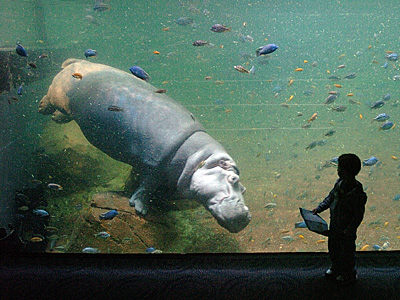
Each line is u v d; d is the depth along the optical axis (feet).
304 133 47.47
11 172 26.27
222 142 42.24
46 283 11.09
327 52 119.34
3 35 48.16
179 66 98.99
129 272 11.55
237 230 17.37
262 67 96.68
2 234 13.79
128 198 21.31
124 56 98.07
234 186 18.34
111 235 18.98
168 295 10.50
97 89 23.71
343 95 74.59
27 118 31.78
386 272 11.07
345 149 39.17
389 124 22.39
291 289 10.46
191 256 12.39
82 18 92.02
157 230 19.48
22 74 27.55
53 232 21.90
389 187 27.43
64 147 33.27
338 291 10.28
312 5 94.07
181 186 20.03
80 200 25.54
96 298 10.46
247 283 10.84
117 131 22.16
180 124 20.89
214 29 21.95
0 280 11.18
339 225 9.57
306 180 29.40
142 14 90.02
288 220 21.65
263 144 41.50
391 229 20.34
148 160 20.66
